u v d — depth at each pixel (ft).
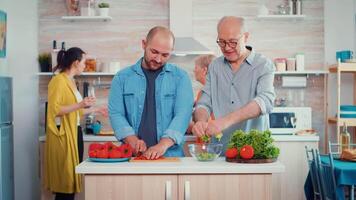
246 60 10.25
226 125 9.41
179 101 10.11
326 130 18.74
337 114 17.70
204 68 18.04
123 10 19.43
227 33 9.87
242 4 19.27
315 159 13.26
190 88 10.29
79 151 15.85
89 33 19.45
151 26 19.43
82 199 17.16
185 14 18.93
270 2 19.24
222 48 10.08
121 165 8.44
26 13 18.43
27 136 18.47
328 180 12.55
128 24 19.44
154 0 19.42
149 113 10.21
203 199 8.34
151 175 8.32
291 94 19.21
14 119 18.01
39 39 19.43
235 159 8.77
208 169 8.27
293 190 17.29
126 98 10.25
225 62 10.50
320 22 19.24
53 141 15.30
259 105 9.68
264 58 10.30
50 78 19.27
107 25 19.44
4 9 17.03
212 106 10.63
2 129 14.94
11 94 15.94
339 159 13.62
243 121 10.14
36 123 18.94
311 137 17.21
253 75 10.21
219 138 9.58
